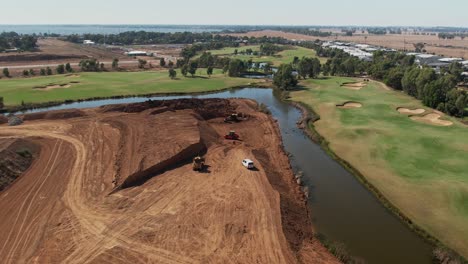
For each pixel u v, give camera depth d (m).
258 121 80.50
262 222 39.22
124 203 42.19
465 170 54.47
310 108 94.94
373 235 40.00
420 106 92.69
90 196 43.59
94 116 77.81
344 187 51.59
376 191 49.47
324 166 59.12
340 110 89.94
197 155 57.19
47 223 38.09
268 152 62.34
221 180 48.78
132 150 56.28
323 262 34.50
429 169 55.28
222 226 38.25
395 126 76.44
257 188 46.75
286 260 33.62
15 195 43.62
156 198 43.56
